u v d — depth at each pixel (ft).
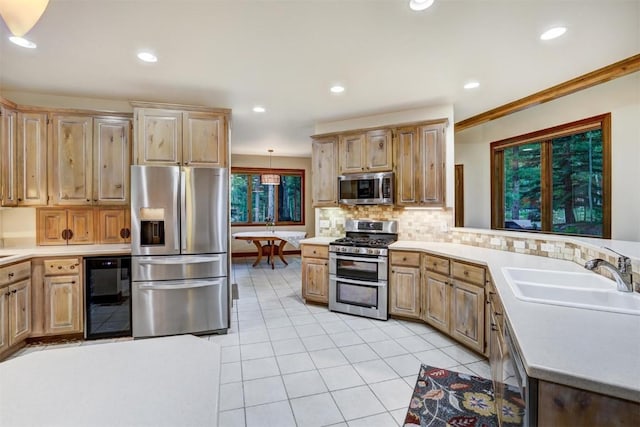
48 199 9.84
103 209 10.82
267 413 6.22
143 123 9.78
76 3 5.78
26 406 2.32
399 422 5.98
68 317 9.18
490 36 7.04
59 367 2.92
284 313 11.93
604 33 6.92
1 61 8.05
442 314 9.59
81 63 8.18
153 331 9.52
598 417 2.70
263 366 8.00
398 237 12.61
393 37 7.07
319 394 6.82
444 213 11.85
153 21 6.38
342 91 10.32
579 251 7.37
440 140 11.28
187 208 9.72
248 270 20.04
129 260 9.57
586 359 2.97
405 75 9.08
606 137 10.18
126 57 7.89
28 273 8.79
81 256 9.23
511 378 3.94
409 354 8.61
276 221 25.70
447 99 11.06
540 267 7.03
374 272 11.24
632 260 5.15
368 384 7.20
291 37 7.06
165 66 8.41
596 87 10.39
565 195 12.05
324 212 14.15
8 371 2.83
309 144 20.07
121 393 2.51
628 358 2.98
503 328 4.77
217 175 10.00
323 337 9.74
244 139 18.45
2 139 9.10
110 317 9.50
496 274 6.43
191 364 3.01
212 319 9.95
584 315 4.09
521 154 13.92
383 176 11.80
